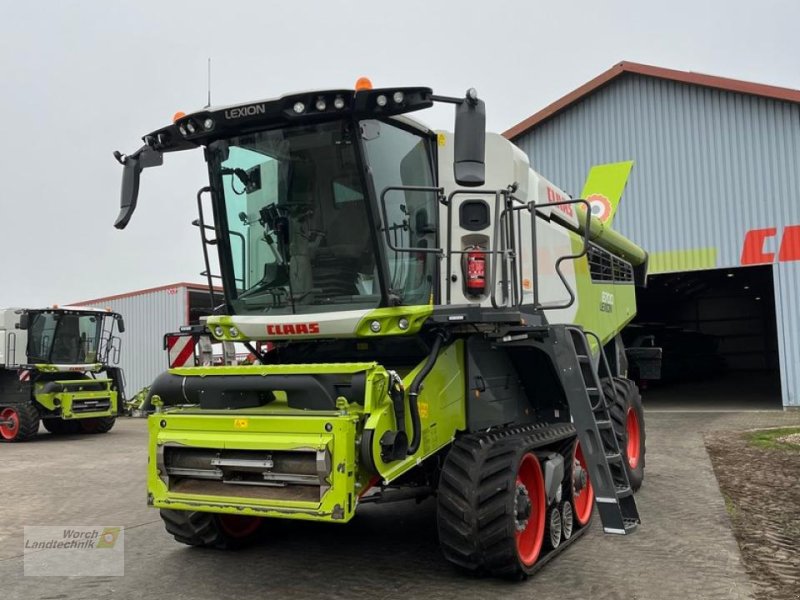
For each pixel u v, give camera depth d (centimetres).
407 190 520
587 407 537
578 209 855
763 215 1791
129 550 618
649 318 3158
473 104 455
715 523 670
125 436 1683
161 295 2350
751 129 1814
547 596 480
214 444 485
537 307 586
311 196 532
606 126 1995
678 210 1889
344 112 485
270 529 649
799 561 552
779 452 1064
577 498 650
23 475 1053
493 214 574
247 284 568
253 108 507
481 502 495
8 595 505
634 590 491
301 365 489
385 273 513
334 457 443
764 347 3494
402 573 536
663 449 1147
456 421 548
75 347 1686
